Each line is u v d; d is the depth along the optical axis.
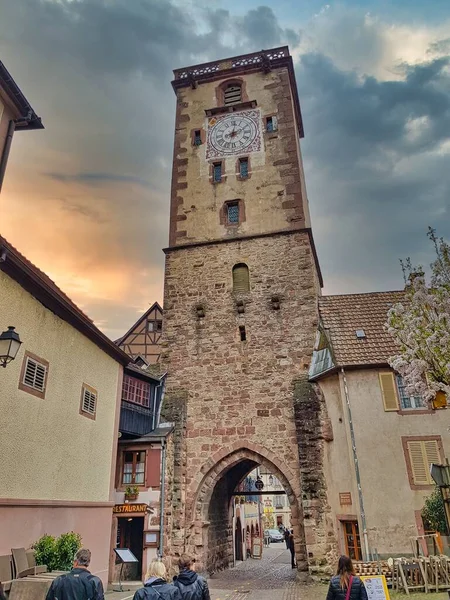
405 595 11.05
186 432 17.80
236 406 17.80
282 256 20.06
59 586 5.20
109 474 13.91
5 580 8.43
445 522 13.27
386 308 18.75
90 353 13.45
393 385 15.63
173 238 21.62
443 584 11.47
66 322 12.15
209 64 25.89
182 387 18.59
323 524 15.12
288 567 20.92
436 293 10.13
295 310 18.92
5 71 9.79
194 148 23.62
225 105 24.78
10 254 9.31
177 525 16.23
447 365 9.30
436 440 14.77
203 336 19.34
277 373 17.94
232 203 21.84
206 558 16.59
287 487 16.31
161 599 4.82
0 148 10.23
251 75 24.95
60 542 9.86
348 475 15.14
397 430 15.05
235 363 18.52
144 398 17.45
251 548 30.42
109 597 11.76
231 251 20.72
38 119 10.99
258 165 22.36
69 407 11.99
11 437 9.55
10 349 7.96
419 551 13.41
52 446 11.04
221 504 19.62
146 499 15.67
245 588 14.07
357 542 14.48
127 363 15.80
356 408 15.56
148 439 16.38
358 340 17.19
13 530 9.23
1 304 9.55
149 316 27.16
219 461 17.17
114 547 15.14
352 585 5.88
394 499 14.30
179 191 22.64
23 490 9.75
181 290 20.48
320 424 16.27
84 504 12.13
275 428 17.09
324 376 16.77
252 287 19.78
